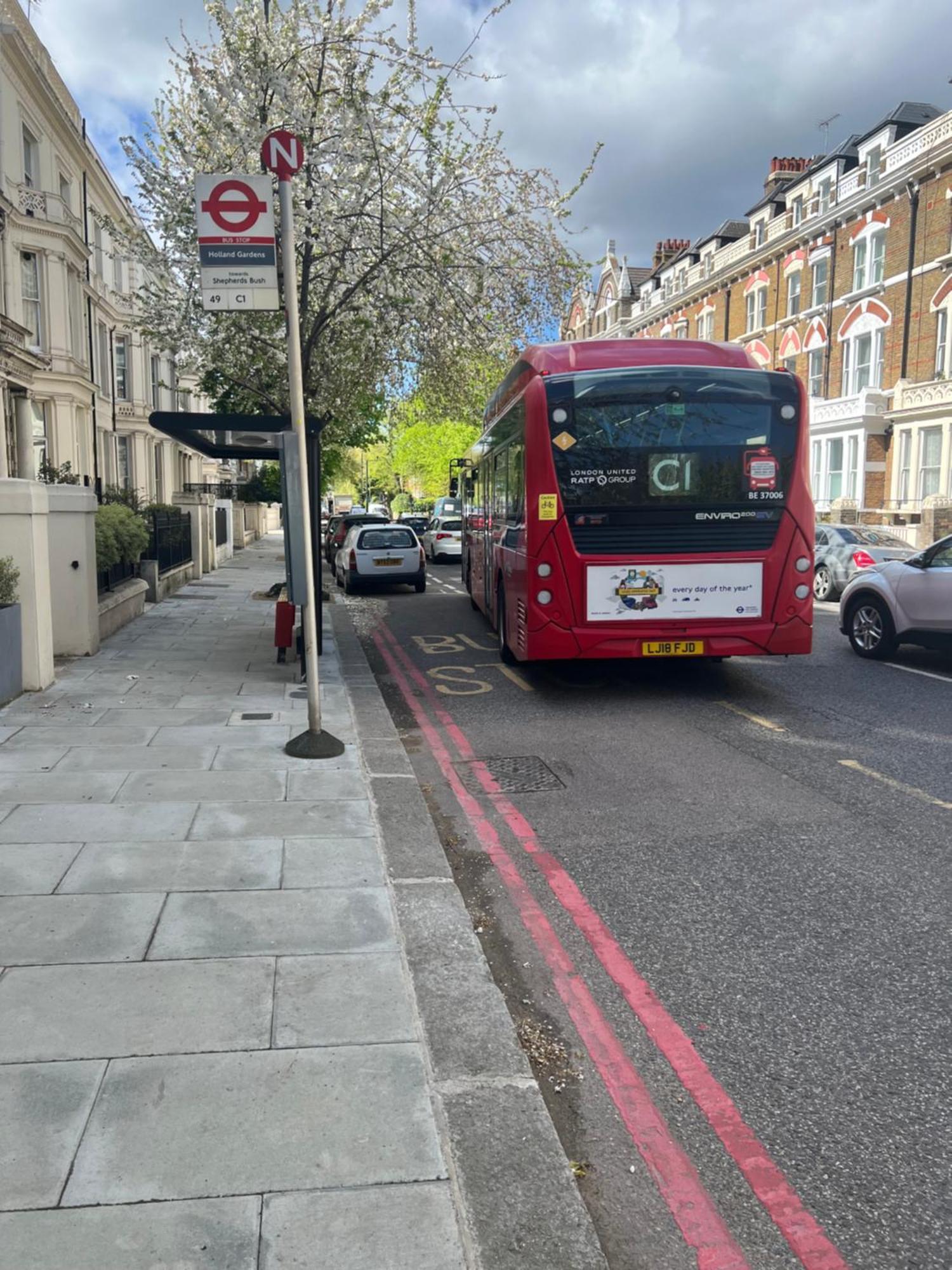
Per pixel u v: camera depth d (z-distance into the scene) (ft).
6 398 64.90
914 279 94.17
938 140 89.04
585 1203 8.41
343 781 19.80
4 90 72.95
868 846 17.20
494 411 43.80
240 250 21.03
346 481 240.12
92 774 20.10
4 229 71.72
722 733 25.88
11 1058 9.82
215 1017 10.67
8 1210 7.70
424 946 12.84
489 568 43.62
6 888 14.14
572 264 44.01
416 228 42.04
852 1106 9.85
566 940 13.64
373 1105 9.17
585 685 32.94
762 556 29.09
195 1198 7.89
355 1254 7.36
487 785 21.27
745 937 13.70
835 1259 7.82
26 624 28.66
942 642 35.14
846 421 99.96
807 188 112.68
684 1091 10.09
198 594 62.80
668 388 28.73
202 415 30.50
